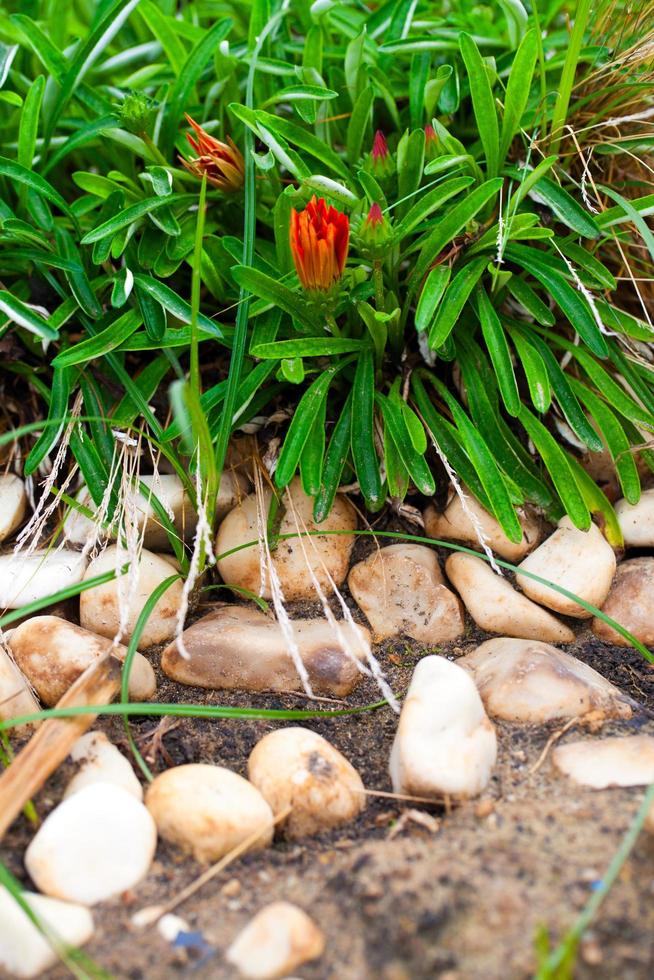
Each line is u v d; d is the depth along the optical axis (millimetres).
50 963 590
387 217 702
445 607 723
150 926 600
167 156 786
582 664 694
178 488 744
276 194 766
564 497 713
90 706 642
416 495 769
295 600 734
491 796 637
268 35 778
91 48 767
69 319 782
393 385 743
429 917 587
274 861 623
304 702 692
